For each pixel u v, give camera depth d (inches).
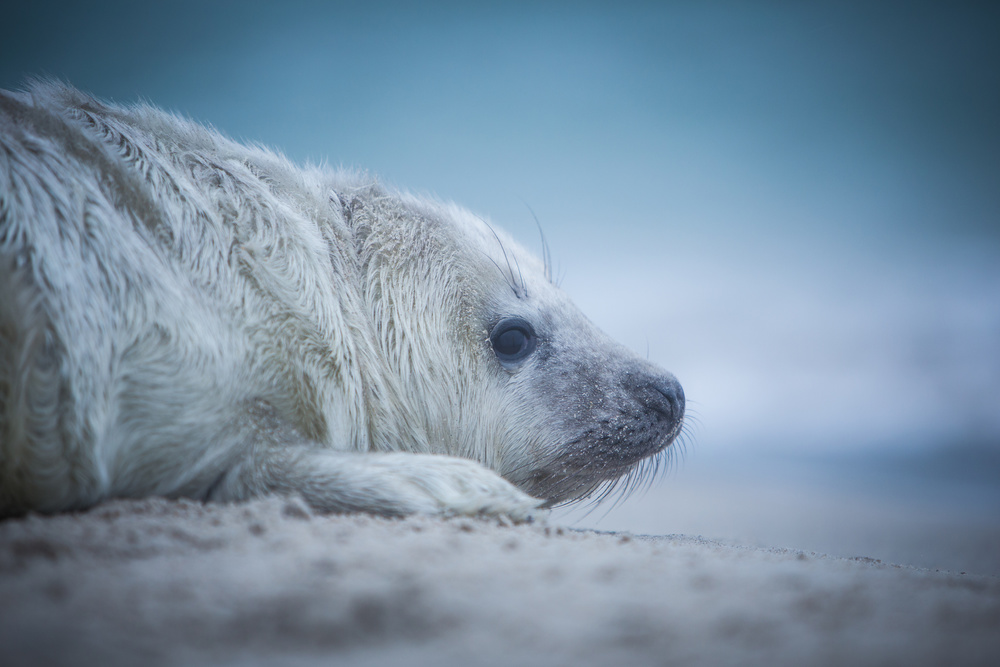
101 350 98.3
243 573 86.2
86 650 66.2
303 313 100.9
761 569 96.3
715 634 73.7
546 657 67.9
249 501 99.6
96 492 98.5
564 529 99.4
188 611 75.1
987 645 73.7
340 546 95.8
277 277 100.9
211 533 96.3
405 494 99.3
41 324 97.7
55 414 97.8
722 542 103.3
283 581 83.5
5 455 97.6
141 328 98.7
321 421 100.7
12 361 97.4
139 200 100.0
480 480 100.0
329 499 99.4
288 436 100.3
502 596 81.5
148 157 100.8
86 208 98.9
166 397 99.0
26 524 96.6
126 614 74.1
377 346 102.8
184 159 101.7
